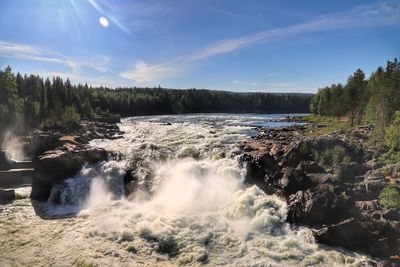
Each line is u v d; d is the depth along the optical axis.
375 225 17.77
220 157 29.95
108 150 32.00
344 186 22.39
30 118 59.06
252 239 18.41
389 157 27.03
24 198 26.56
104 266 15.50
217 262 16.20
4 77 58.00
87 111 91.31
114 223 20.38
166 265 15.88
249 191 23.12
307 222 19.66
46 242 18.08
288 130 50.31
